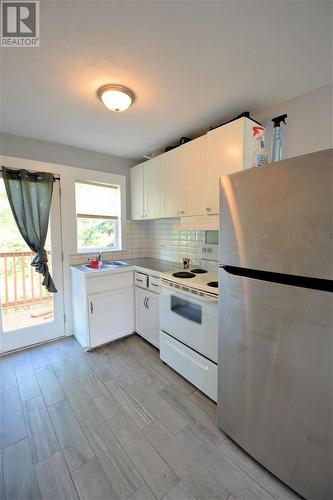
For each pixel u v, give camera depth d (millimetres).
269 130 1852
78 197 2820
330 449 952
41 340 2615
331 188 871
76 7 997
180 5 988
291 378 1043
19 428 1484
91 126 2154
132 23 1073
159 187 2568
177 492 1129
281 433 1105
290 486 1097
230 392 1347
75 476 1196
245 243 1188
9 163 2295
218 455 1310
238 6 994
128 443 1383
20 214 2338
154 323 2434
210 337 1672
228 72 1420
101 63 1334
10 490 1132
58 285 2689
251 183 1134
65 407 1668
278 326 1070
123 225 3160
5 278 2381
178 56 1279
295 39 1169
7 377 2008
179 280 1942
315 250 928
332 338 908
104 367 2164
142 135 2367
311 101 1613
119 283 2646
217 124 2092
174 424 1523
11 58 1276
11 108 1832
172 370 2117
